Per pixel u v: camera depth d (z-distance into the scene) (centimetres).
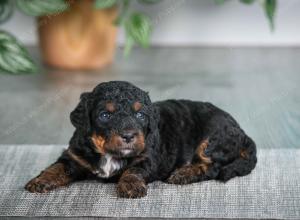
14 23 214
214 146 116
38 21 188
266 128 148
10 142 141
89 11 184
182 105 120
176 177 114
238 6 212
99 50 189
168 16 215
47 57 191
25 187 113
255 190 112
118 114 108
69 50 188
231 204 108
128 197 109
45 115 157
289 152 128
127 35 151
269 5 155
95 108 109
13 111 160
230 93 170
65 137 144
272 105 161
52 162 125
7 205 108
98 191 112
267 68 191
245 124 150
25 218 105
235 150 117
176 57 203
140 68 192
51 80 182
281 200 109
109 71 189
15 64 112
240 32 215
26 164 124
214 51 210
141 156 112
